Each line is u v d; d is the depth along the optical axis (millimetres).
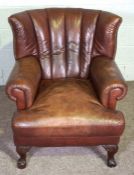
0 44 2650
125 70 2881
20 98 1648
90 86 1906
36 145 1696
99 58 2006
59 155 1901
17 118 1604
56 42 2053
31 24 2004
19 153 1733
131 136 2084
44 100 1707
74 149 1956
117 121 1606
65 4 2523
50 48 2061
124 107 2461
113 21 1948
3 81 2857
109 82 1652
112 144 1700
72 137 1647
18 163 1770
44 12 2068
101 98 1689
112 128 1612
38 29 2020
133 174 1742
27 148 1710
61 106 1642
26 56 2012
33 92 1697
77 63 2074
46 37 2037
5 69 2793
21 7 2498
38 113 1614
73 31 2045
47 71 2061
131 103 2527
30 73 1771
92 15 2041
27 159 1859
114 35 1988
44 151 1937
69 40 2057
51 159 1864
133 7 2535
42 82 1988
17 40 1973
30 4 2498
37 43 2037
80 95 1736
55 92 1773
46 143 1681
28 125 1585
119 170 1772
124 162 1838
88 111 1620
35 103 1702
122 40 2703
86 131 1613
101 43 2012
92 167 1797
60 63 2072
